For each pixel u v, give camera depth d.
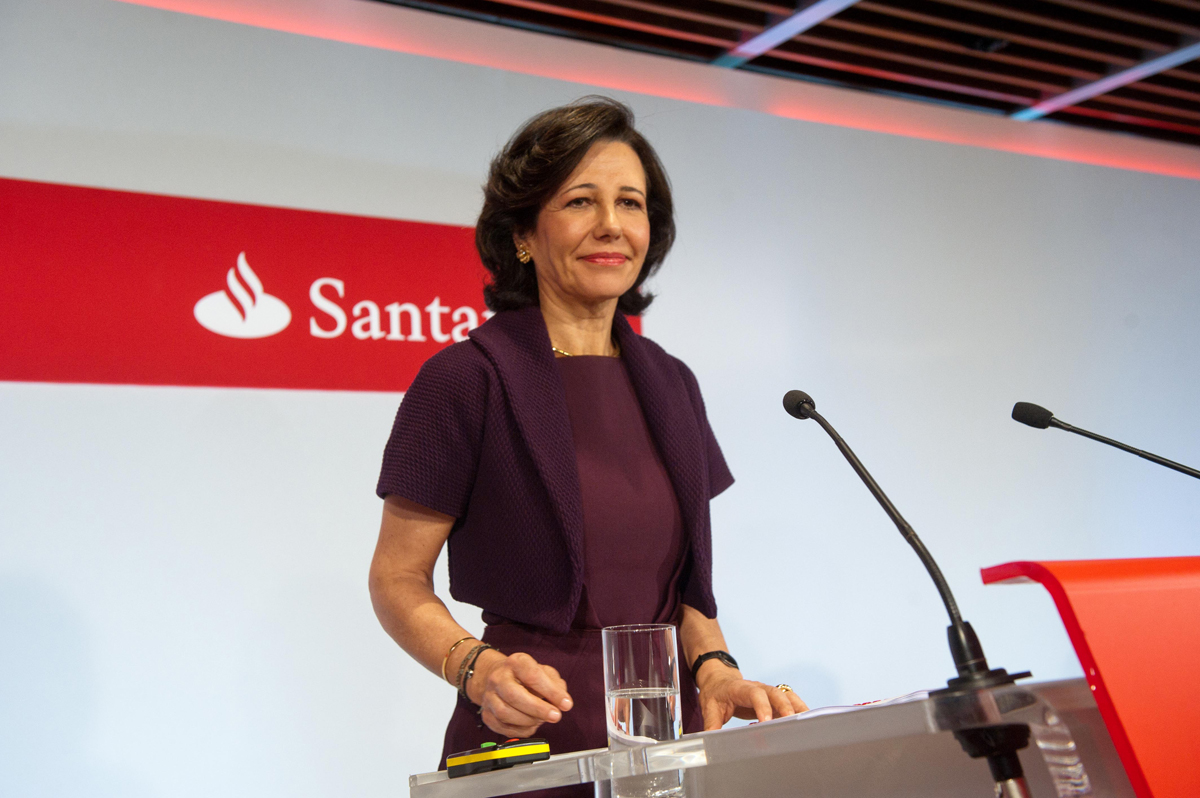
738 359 3.52
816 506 3.57
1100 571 0.69
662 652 0.95
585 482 1.28
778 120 3.74
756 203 3.65
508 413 1.25
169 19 2.86
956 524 3.80
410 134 3.14
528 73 3.42
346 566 2.87
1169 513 4.24
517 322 1.35
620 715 0.94
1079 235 4.27
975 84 4.18
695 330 3.46
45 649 2.50
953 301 3.95
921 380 3.83
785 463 3.54
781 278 3.64
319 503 2.86
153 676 2.61
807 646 3.47
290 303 2.88
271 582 2.77
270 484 2.80
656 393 1.37
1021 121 4.34
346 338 2.95
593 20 3.47
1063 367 4.14
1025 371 4.05
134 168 2.75
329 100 3.04
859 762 0.75
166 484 2.68
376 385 2.97
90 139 2.71
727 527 3.41
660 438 1.36
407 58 3.18
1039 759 0.73
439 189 3.16
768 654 3.40
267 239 2.88
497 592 1.25
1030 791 0.76
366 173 3.06
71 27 2.73
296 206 2.94
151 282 2.71
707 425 1.53
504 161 1.38
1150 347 4.34
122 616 2.59
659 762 0.74
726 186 3.60
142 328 2.69
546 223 1.34
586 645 1.22
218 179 2.85
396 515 1.28
